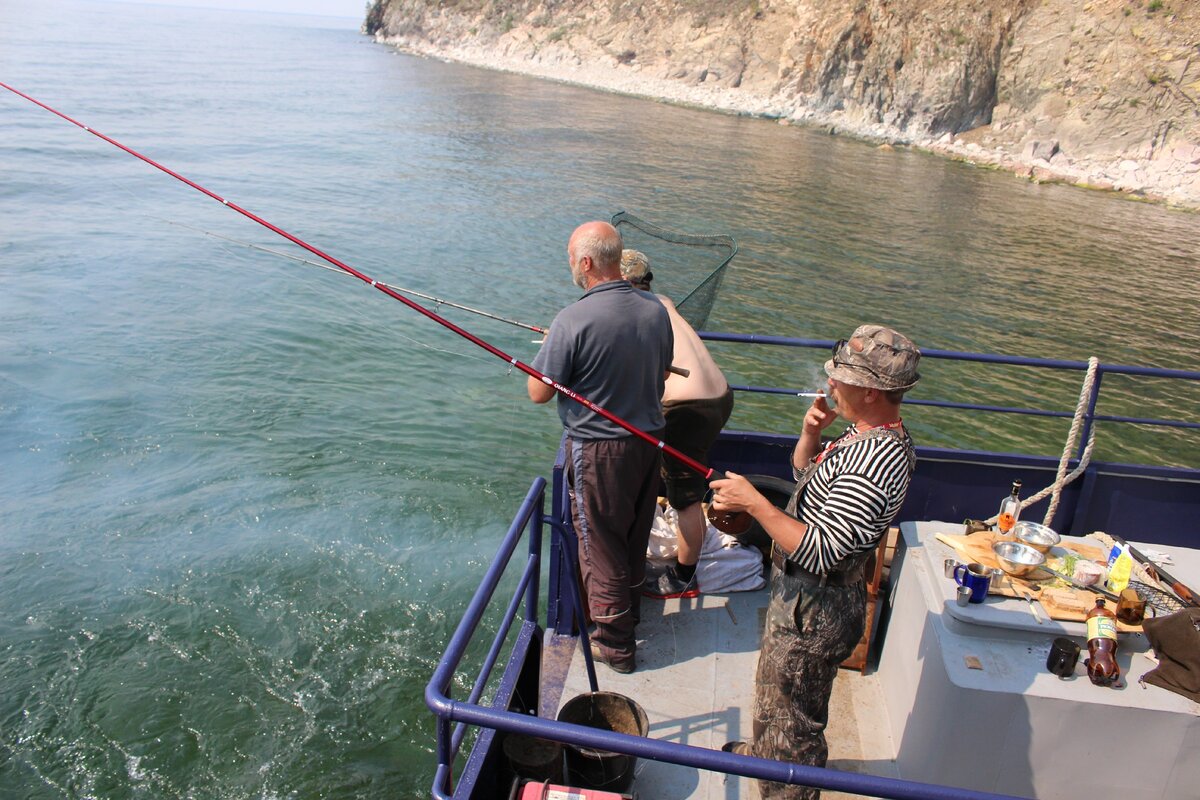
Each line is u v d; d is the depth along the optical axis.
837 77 49.53
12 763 5.97
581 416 3.18
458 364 13.53
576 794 2.52
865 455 2.37
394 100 49.94
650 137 40.84
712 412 3.70
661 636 3.78
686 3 61.91
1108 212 31.97
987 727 2.82
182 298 15.38
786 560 2.62
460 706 2.02
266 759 6.06
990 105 45.38
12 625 7.16
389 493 9.48
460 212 24.00
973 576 2.98
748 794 3.06
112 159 27.75
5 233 18.56
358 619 7.47
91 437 10.41
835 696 3.49
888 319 17.89
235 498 9.23
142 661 6.88
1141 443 13.47
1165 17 40.12
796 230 24.84
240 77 59.88
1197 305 20.73
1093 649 2.84
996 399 14.59
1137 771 2.79
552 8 73.88
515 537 2.63
